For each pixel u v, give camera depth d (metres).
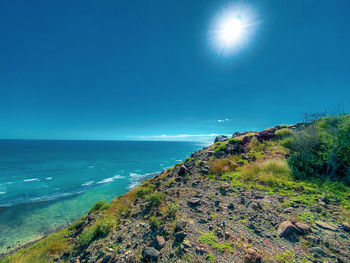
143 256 3.67
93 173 44.69
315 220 4.09
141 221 5.74
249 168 8.94
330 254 3.01
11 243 14.02
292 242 3.43
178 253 3.49
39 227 16.66
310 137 8.03
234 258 3.14
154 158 79.62
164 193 7.93
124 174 43.22
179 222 4.62
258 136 14.58
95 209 11.18
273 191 6.17
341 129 7.19
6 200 24.75
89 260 4.50
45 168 53.47
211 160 12.53
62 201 24.02
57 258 5.70
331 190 5.68
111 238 5.31
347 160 6.68
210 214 5.06
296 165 7.91
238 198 5.98
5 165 60.47
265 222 4.26
